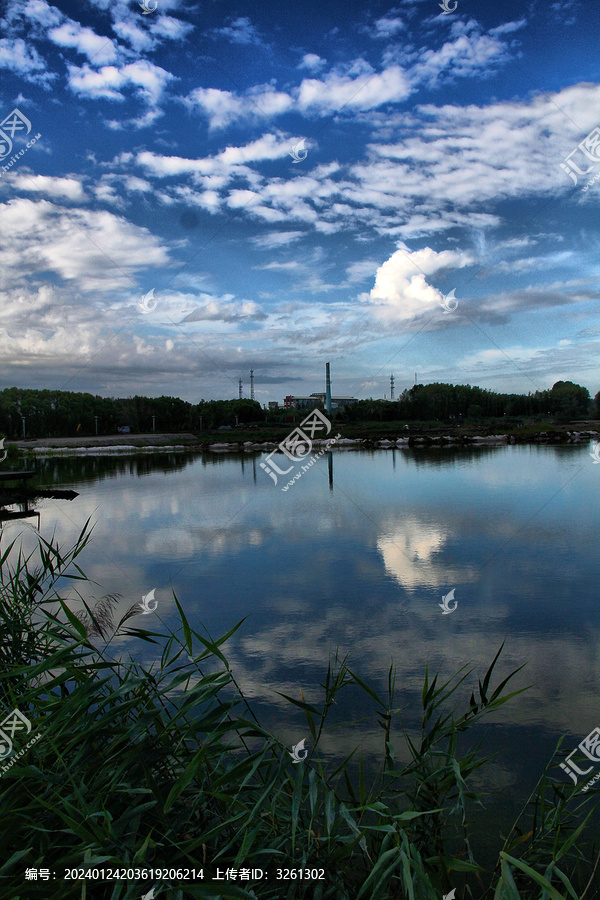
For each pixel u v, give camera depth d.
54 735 1.58
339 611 4.67
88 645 1.82
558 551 6.55
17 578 2.29
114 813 1.54
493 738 2.74
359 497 11.29
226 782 1.57
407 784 2.35
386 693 3.24
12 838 1.37
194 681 3.31
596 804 2.26
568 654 3.72
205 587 5.39
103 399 50.25
